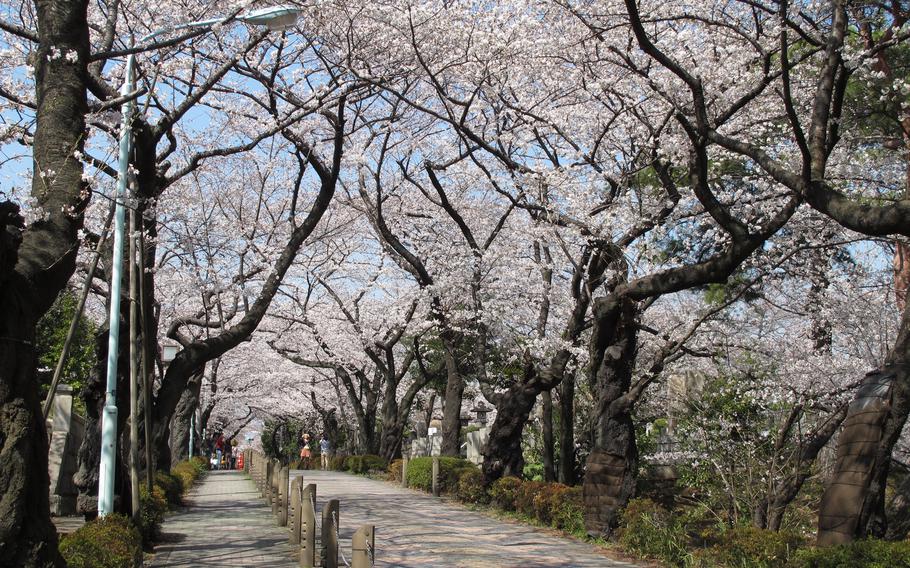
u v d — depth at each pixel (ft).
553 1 42.39
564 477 59.41
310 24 47.60
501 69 47.39
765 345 50.52
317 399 130.72
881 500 27.14
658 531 34.88
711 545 33.53
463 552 36.24
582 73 47.16
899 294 45.62
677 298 69.10
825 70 30.60
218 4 43.78
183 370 42.70
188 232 64.18
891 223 25.14
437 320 67.21
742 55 42.09
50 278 20.36
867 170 43.24
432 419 134.21
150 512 36.58
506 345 70.74
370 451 102.58
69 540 23.38
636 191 47.60
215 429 158.10
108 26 33.68
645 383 40.24
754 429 44.57
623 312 40.96
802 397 40.63
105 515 30.55
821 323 47.57
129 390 36.47
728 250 35.32
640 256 46.96
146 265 42.24
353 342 95.09
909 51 39.99
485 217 69.77
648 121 44.52
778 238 47.11
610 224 44.39
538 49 45.73
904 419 27.27
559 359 54.34
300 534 34.42
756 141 44.73
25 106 34.53
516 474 56.70
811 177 28.09
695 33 42.96
